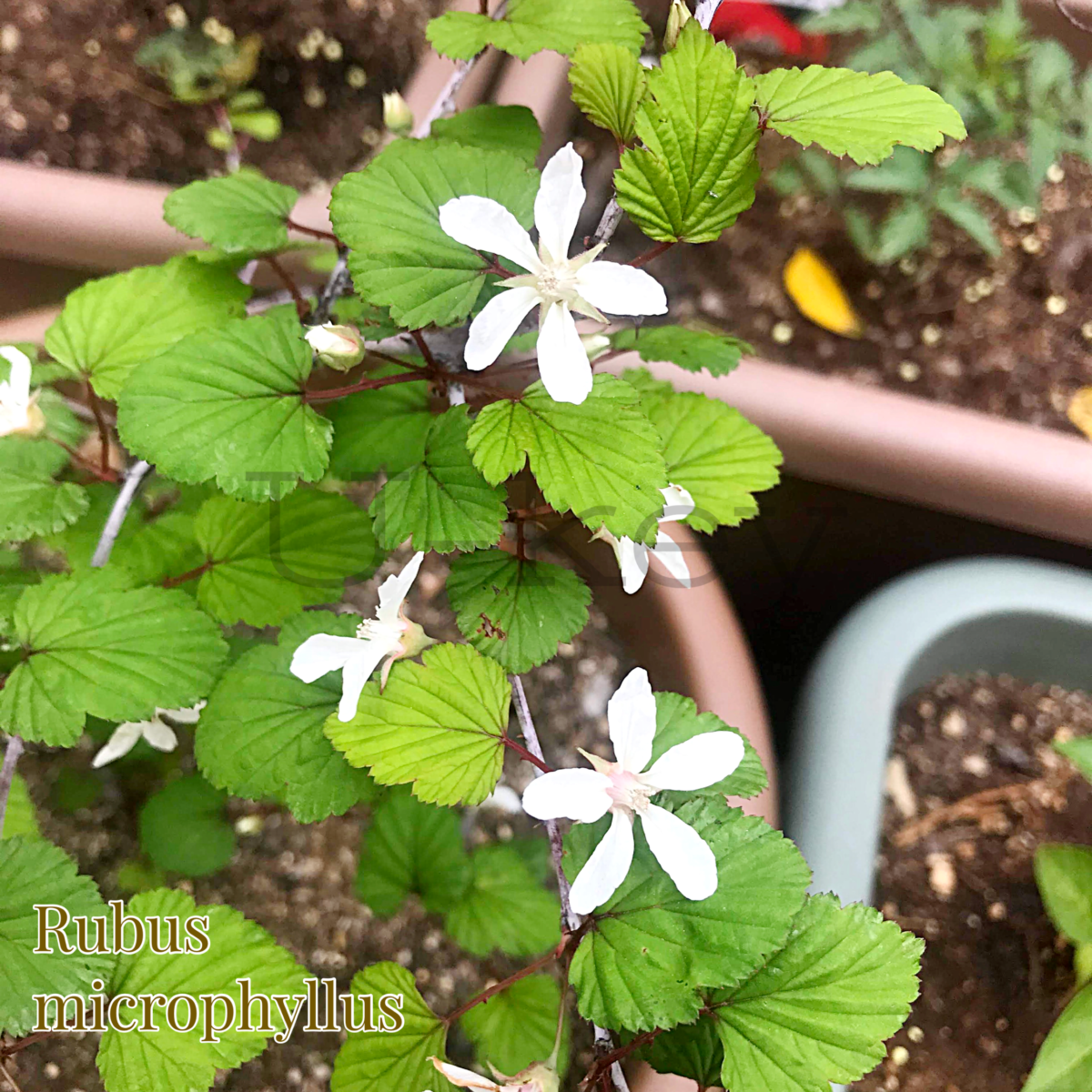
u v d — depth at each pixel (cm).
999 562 30
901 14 35
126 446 18
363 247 18
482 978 28
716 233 17
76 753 29
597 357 23
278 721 20
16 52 36
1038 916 28
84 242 30
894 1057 26
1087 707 31
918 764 30
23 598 20
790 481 34
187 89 36
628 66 18
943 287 36
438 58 33
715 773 17
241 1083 26
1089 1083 23
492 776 18
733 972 16
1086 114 35
